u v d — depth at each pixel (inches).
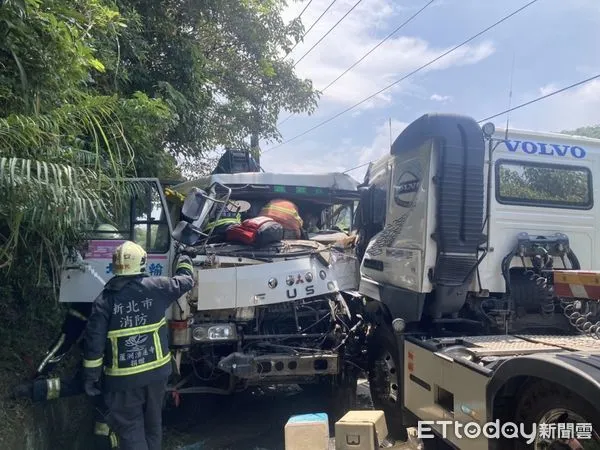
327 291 204.8
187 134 325.1
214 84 411.5
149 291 147.3
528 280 177.9
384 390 197.9
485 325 174.9
